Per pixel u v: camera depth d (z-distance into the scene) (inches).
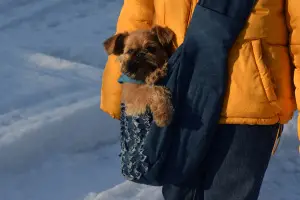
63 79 209.2
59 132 172.6
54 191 152.3
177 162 100.3
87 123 179.5
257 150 99.7
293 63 99.3
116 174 162.7
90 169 165.0
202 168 104.9
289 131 181.2
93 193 150.1
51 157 168.1
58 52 246.2
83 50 246.7
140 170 101.8
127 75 98.2
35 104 187.6
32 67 222.7
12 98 191.8
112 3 319.3
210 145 101.1
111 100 114.3
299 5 94.9
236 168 100.4
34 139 166.6
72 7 309.4
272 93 95.9
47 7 306.5
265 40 96.3
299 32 96.2
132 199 143.9
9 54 236.5
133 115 100.9
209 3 96.2
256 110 95.7
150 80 98.0
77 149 175.0
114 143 182.4
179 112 98.5
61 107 183.5
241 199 101.9
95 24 286.2
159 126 97.6
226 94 96.7
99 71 221.6
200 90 96.7
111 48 105.7
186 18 100.3
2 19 291.3
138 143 101.7
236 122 96.7
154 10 107.1
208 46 95.8
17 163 161.0
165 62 100.3
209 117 96.4
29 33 271.9
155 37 101.6
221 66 95.0
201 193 108.7
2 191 150.6
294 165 171.0
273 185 159.6
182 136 99.0
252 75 95.3
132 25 108.7
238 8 95.0
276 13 96.6
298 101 98.3
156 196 144.9
